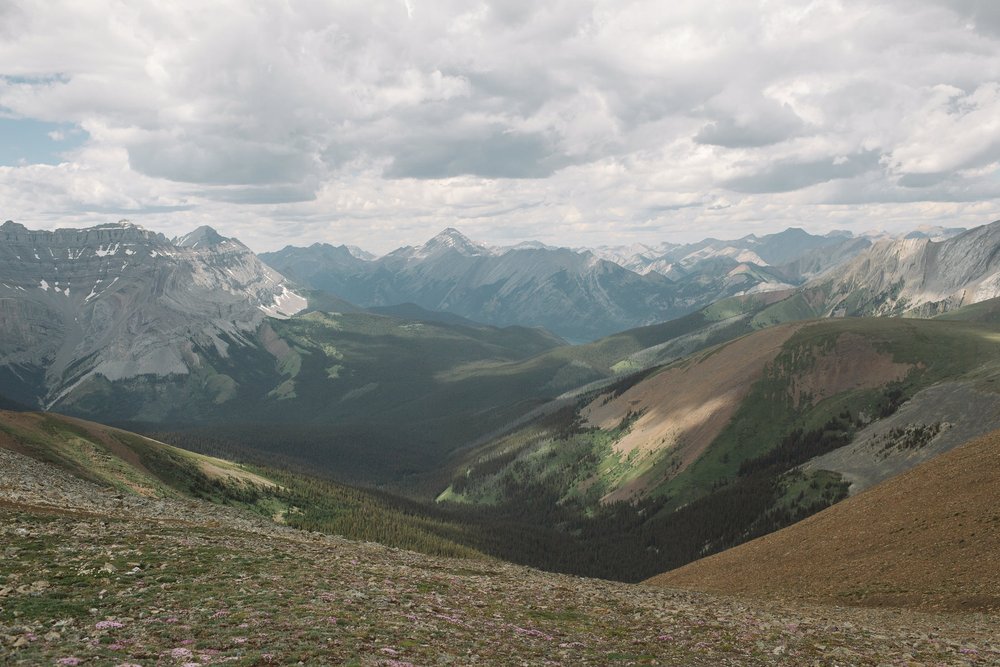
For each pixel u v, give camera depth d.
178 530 58.44
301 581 42.09
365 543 81.44
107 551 45.09
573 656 32.72
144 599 33.91
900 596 62.28
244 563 46.16
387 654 27.69
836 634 43.97
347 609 35.62
